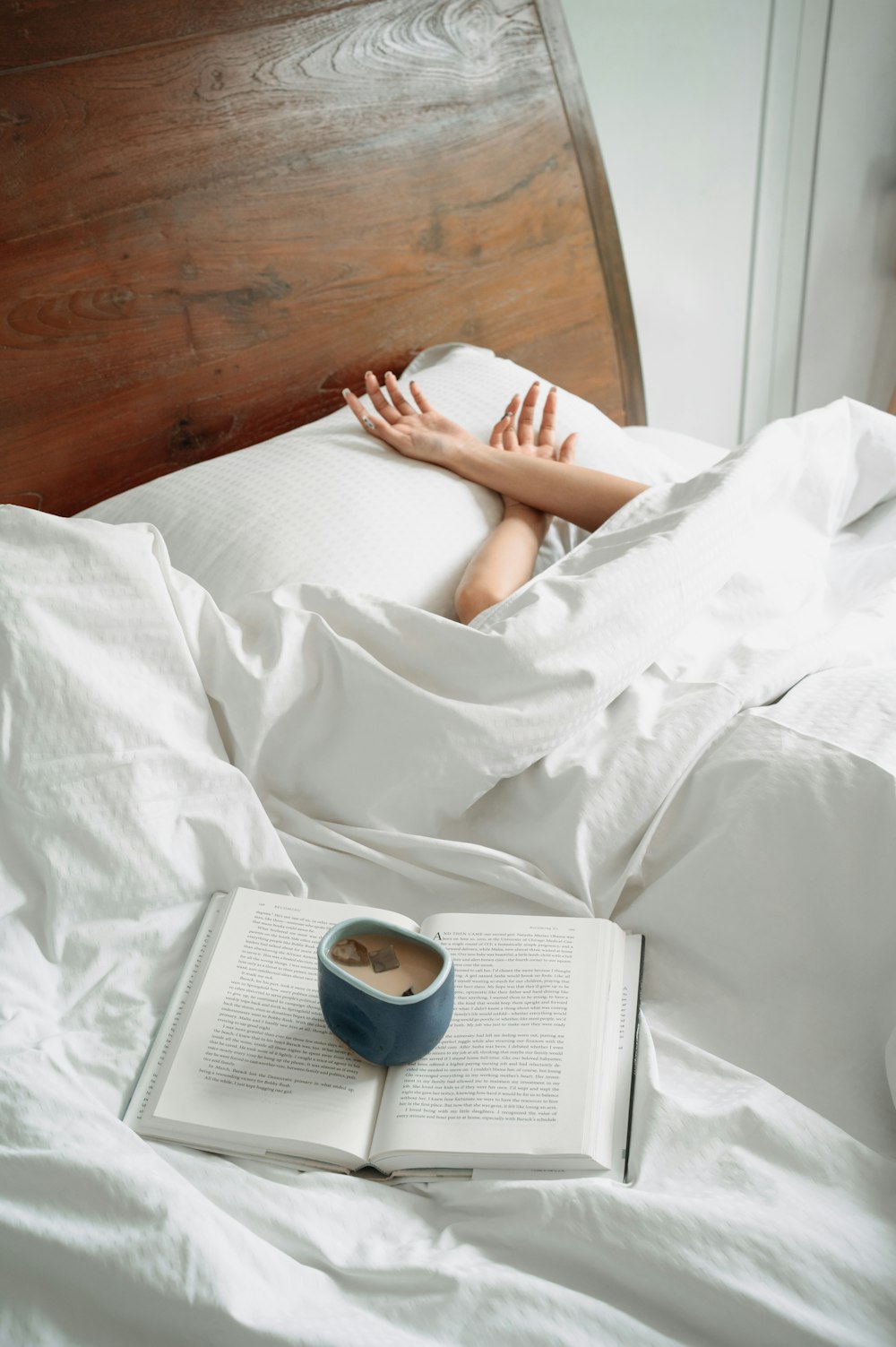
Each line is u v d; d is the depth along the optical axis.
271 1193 0.73
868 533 1.50
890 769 0.91
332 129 1.52
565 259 1.86
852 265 2.45
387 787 1.01
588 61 1.89
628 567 1.09
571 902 0.95
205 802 0.97
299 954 0.90
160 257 1.40
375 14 1.52
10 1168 0.70
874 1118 0.80
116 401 1.41
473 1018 0.84
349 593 1.08
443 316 1.73
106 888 0.91
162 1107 0.78
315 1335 0.62
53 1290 0.66
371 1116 0.79
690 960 0.93
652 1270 0.66
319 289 1.57
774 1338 0.63
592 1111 0.76
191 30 1.35
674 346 2.30
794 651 1.12
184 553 1.23
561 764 1.03
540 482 1.38
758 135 2.15
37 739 0.92
